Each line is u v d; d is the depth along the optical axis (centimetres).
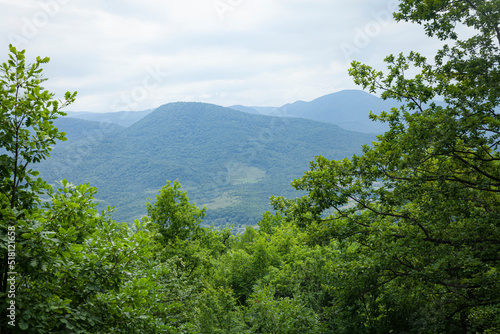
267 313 1273
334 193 1105
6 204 460
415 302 1125
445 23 977
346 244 1238
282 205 1202
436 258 955
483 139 866
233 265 2923
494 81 890
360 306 1224
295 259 2288
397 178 1075
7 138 490
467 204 1020
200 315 1638
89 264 525
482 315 1037
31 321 431
